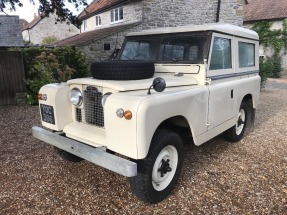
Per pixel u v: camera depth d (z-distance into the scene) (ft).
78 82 10.59
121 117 8.61
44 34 110.52
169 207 10.07
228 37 13.91
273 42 66.18
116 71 10.23
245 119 17.33
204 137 12.10
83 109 10.89
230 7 46.57
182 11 42.80
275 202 10.39
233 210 9.90
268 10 68.85
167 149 10.41
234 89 14.42
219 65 13.29
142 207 10.05
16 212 9.71
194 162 13.79
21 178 12.06
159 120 9.04
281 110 27.04
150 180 9.55
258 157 14.57
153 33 14.05
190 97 10.64
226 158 14.34
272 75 66.39
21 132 18.81
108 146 9.18
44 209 9.88
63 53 33.99
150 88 9.40
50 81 28.58
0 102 28.66
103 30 46.68
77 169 12.89
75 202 10.30
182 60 12.78
